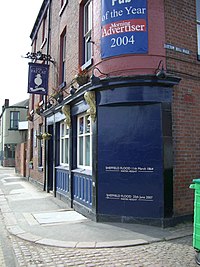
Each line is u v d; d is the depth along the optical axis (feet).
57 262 16.16
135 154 23.38
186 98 24.98
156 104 23.17
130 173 23.45
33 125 58.80
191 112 25.20
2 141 140.15
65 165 36.99
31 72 40.09
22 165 71.46
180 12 25.36
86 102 27.32
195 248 15.58
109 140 24.30
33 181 55.47
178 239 19.95
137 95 23.11
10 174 81.92
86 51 31.37
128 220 23.32
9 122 130.72
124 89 23.44
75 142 32.32
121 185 23.66
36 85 40.22
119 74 23.61
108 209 24.02
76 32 32.78
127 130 23.75
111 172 24.04
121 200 23.62
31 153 61.00
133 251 17.69
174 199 23.40
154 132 23.04
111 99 23.94
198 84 25.94
